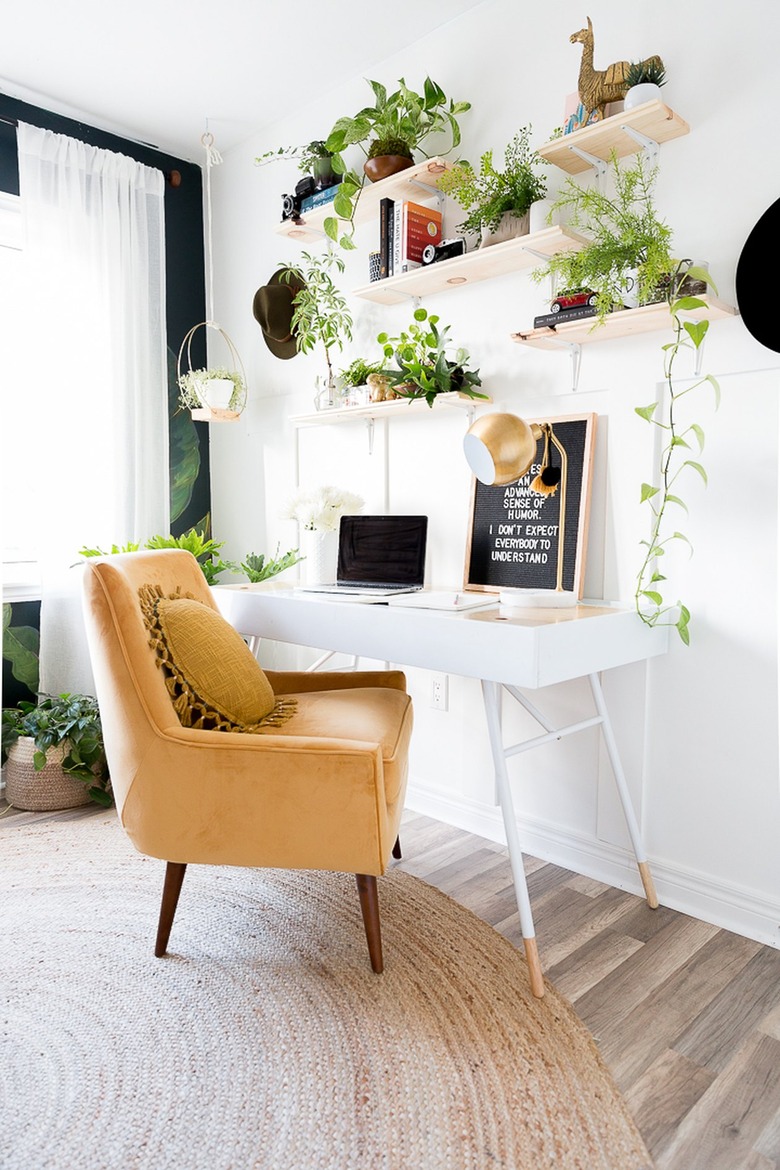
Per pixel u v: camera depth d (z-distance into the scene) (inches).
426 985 64.0
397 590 89.6
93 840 93.0
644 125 72.1
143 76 104.5
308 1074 53.7
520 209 82.4
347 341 109.8
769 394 69.8
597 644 67.5
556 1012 60.7
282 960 67.5
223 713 66.6
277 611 86.3
